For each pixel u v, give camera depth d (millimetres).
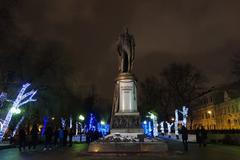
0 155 18375
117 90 21312
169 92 60344
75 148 25391
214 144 31000
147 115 69062
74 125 60375
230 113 85562
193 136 39375
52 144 30688
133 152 17062
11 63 34375
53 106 42125
